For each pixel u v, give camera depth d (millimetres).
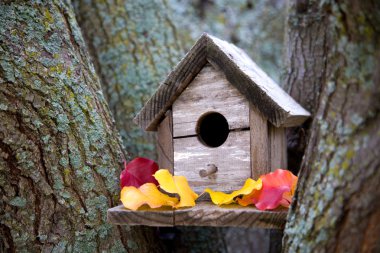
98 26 997
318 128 645
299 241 646
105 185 794
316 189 636
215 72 759
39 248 760
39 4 797
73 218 772
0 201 753
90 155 789
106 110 837
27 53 771
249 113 746
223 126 849
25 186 759
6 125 751
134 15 1007
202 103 766
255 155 744
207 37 747
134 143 950
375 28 603
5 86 753
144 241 833
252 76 750
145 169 792
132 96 967
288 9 966
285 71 964
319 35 916
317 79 914
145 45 995
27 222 759
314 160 644
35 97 764
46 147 765
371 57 605
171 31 1021
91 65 846
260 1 1462
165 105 771
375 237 604
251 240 1152
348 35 614
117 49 988
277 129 773
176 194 779
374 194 601
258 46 1390
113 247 792
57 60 790
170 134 783
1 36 763
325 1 622
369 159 603
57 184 767
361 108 610
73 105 787
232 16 1427
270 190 702
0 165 751
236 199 743
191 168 773
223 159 758
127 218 728
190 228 941
